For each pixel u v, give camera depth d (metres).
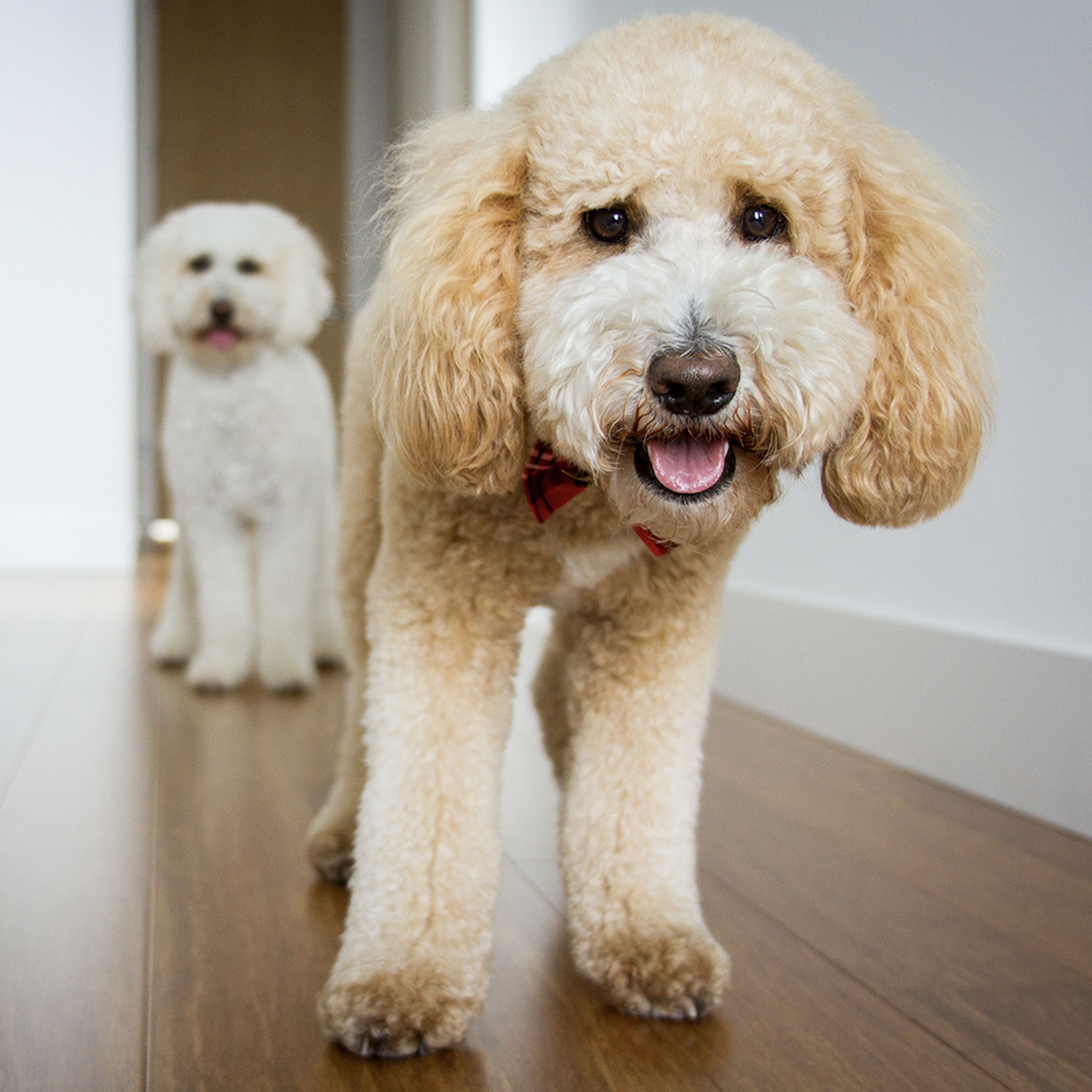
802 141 0.98
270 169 5.53
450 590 1.04
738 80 0.97
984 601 1.72
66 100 4.38
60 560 4.50
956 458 1.06
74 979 1.06
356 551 1.40
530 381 0.97
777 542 2.30
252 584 2.75
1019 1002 1.08
